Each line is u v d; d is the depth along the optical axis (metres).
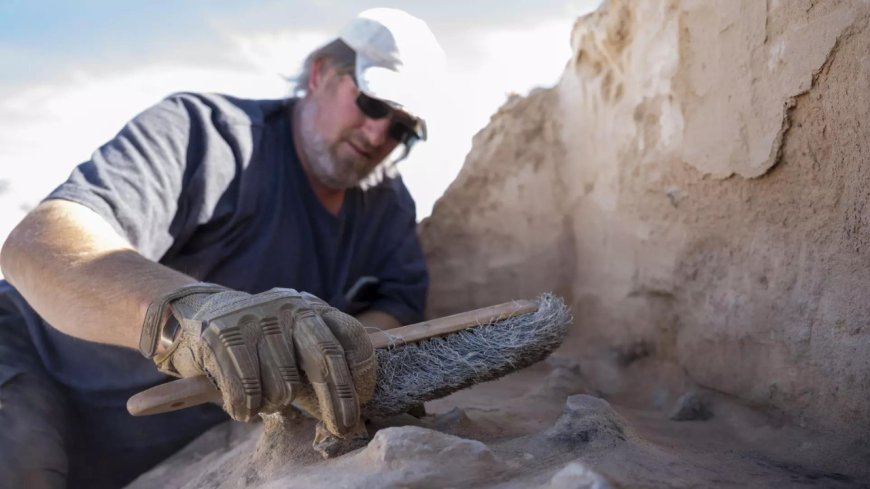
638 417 1.93
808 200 1.62
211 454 2.00
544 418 1.71
